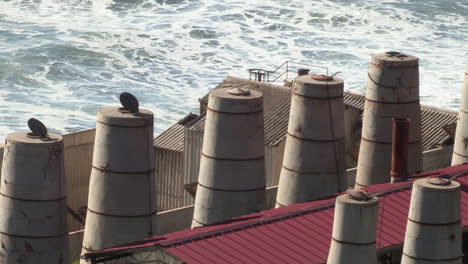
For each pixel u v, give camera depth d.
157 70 145.75
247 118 72.94
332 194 75.88
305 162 75.56
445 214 61.12
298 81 75.56
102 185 70.69
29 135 69.56
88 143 84.25
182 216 78.50
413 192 61.69
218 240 64.69
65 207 69.88
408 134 76.25
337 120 75.69
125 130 70.06
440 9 172.00
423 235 61.31
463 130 82.19
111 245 70.88
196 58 150.38
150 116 70.81
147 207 70.94
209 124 73.62
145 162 70.69
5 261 69.44
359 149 84.75
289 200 76.25
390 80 79.31
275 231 66.06
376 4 172.50
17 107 130.38
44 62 146.38
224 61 149.50
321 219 67.56
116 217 70.62
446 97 136.00
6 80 139.75
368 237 60.09
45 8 167.12
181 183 87.50
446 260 61.44
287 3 170.50
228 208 73.50
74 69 144.75
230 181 73.31
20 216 68.81
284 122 85.44
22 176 68.50
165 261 63.66
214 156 73.38
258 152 73.69
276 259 63.38
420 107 82.94
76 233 76.12
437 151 87.38
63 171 69.62
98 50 151.25
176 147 88.00
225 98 72.88
